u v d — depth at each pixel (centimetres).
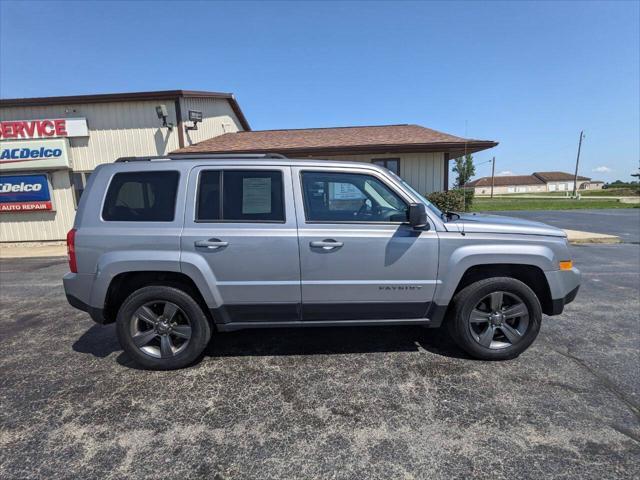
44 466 233
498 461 231
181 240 333
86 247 337
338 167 351
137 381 333
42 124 1226
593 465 227
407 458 235
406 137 1337
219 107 1590
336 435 258
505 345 358
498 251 342
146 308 347
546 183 11812
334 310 349
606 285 638
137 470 229
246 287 338
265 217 340
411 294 347
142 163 347
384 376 334
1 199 1251
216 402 299
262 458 238
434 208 379
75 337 438
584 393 303
